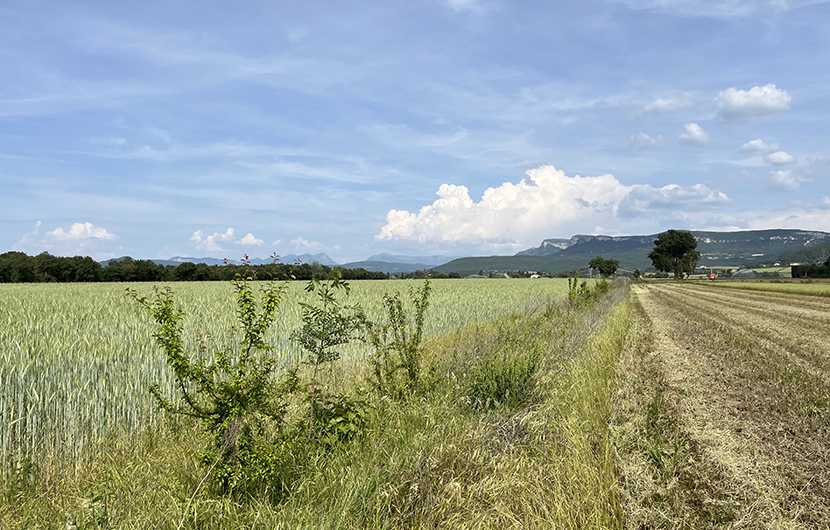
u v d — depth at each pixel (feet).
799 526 13.16
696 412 23.53
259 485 13.53
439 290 115.75
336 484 13.25
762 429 21.12
